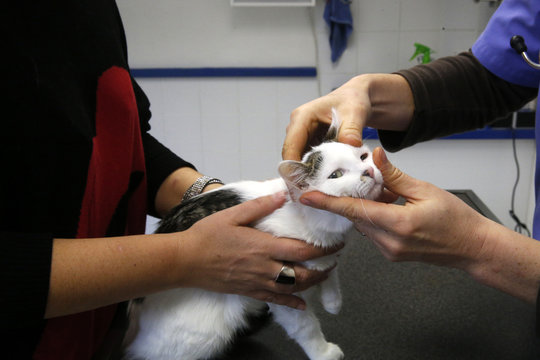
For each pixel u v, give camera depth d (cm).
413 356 97
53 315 66
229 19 257
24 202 72
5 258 60
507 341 100
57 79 73
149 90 274
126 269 68
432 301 115
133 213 105
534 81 111
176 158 117
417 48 240
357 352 99
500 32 111
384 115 115
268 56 266
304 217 87
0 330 63
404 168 269
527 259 74
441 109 115
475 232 77
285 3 236
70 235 77
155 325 92
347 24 246
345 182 83
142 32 262
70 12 77
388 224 74
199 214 93
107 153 86
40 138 71
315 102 102
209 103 276
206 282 78
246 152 290
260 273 78
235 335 105
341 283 124
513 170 261
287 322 94
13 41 69
